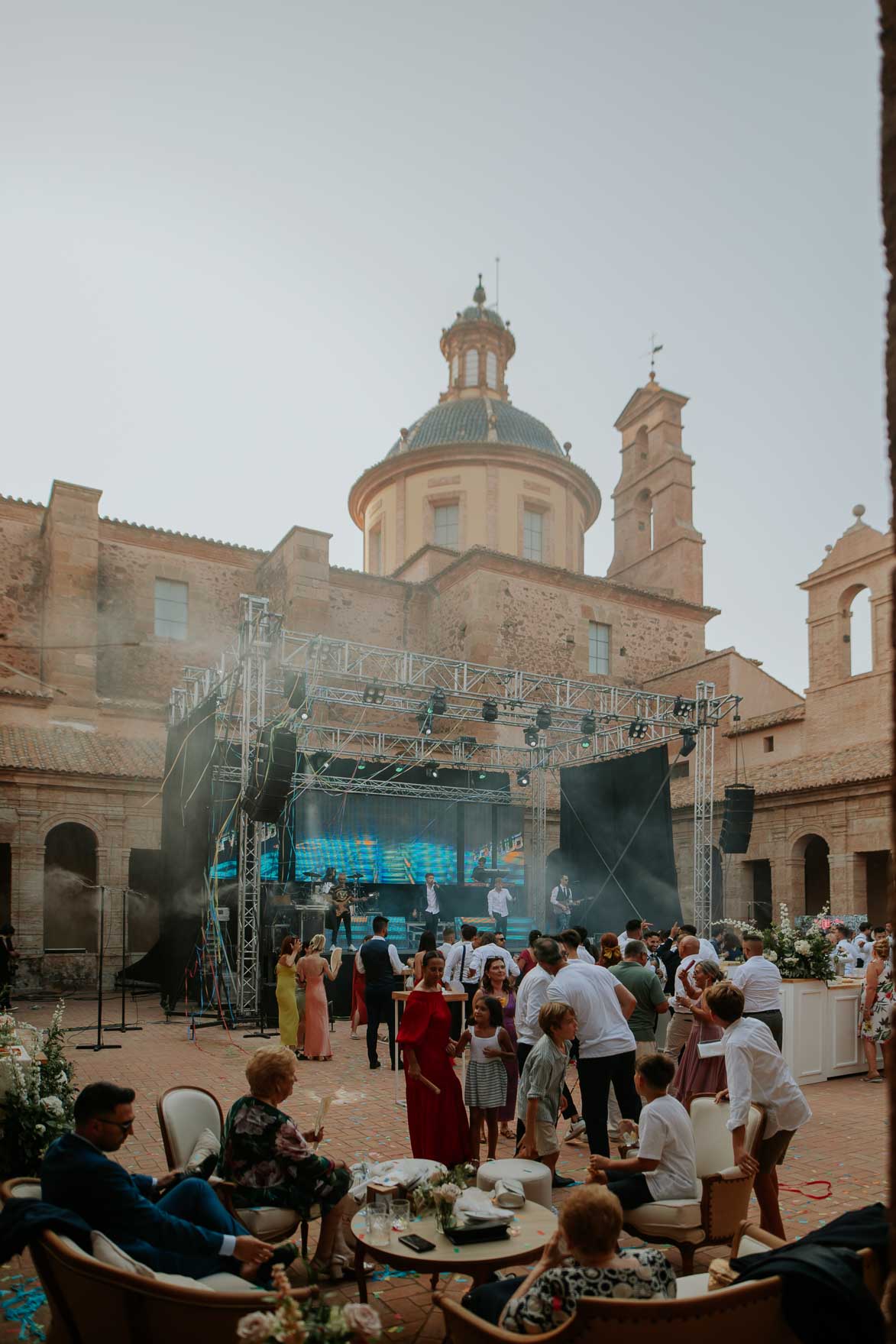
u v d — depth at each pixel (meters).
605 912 22.41
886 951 10.92
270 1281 4.05
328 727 22.02
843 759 22.52
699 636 32.81
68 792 20.70
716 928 14.12
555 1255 3.40
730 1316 2.84
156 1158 7.36
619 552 36.09
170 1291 3.11
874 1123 8.71
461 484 32.25
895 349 1.79
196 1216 4.29
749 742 26.17
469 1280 5.13
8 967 16.20
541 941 7.65
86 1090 4.06
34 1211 3.48
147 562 26.98
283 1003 12.46
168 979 17.11
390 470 33.44
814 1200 6.42
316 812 23.23
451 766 24.23
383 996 11.55
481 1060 7.29
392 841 24.00
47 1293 3.45
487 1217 4.34
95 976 20.34
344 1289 4.93
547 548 32.91
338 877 21.19
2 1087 6.09
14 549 25.47
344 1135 8.07
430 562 30.75
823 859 25.58
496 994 8.12
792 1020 10.61
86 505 24.47
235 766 19.88
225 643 27.62
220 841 17.56
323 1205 4.94
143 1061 11.52
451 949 11.05
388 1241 4.18
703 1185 4.61
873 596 23.08
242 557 28.12
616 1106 7.82
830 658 24.03
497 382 37.31
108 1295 3.20
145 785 21.47
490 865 24.97
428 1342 4.33
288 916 16.27
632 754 22.14
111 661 25.97
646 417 35.69
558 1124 8.81
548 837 26.34
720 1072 7.09
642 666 31.34
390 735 22.84
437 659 19.81
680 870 26.38
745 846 20.16
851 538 23.78
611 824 22.62
